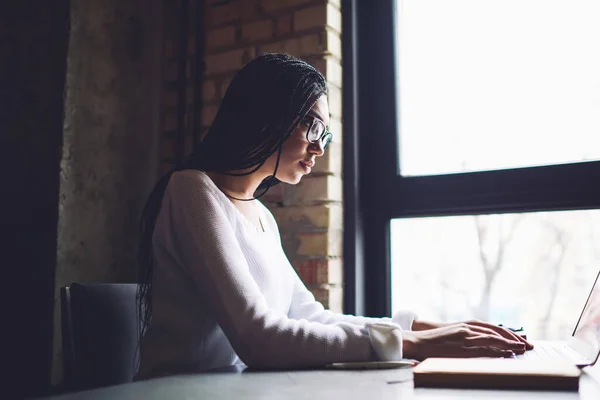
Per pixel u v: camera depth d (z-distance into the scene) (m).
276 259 1.30
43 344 1.77
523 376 0.74
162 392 0.72
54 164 1.82
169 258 1.13
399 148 1.95
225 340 1.16
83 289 1.19
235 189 1.28
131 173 2.04
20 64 1.87
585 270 1.66
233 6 2.03
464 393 0.71
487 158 1.82
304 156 1.24
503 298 1.76
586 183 1.65
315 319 1.37
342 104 1.93
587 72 1.71
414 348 1.02
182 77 2.07
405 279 1.90
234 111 1.22
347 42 1.94
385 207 1.92
